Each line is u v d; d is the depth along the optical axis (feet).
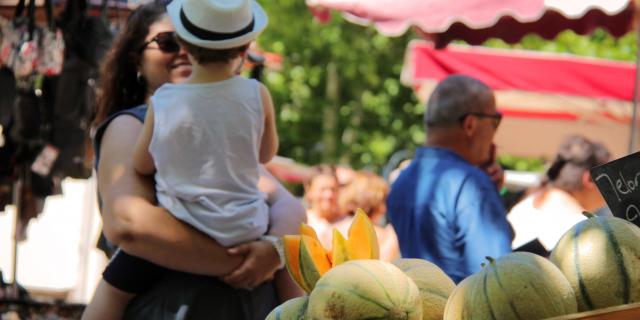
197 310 12.96
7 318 18.56
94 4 22.62
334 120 113.80
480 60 37.60
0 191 21.94
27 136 20.95
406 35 114.21
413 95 114.52
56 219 43.50
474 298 7.11
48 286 43.47
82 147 21.17
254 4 13.91
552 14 27.66
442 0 24.49
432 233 16.38
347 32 114.42
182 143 12.85
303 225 8.77
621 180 8.71
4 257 43.80
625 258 7.25
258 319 13.38
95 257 38.47
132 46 14.44
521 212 23.18
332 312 7.38
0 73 20.40
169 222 12.81
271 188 14.24
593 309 7.22
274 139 13.92
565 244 7.47
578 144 23.26
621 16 26.94
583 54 82.84
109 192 13.20
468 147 17.26
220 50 13.02
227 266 12.97
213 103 12.98
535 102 39.42
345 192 28.55
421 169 17.02
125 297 13.12
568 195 23.06
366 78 114.11
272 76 113.50
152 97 13.14
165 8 14.47
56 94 20.88
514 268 7.06
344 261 8.09
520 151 40.68
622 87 38.32
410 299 7.43
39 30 20.48
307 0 26.20
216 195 12.92
